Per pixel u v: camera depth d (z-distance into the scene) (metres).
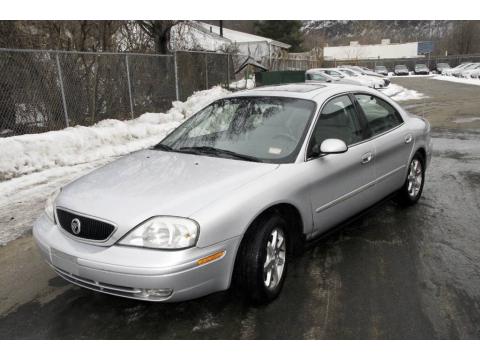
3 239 4.61
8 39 10.39
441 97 21.23
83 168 7.80
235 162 3.45
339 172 3.76
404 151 4.78
